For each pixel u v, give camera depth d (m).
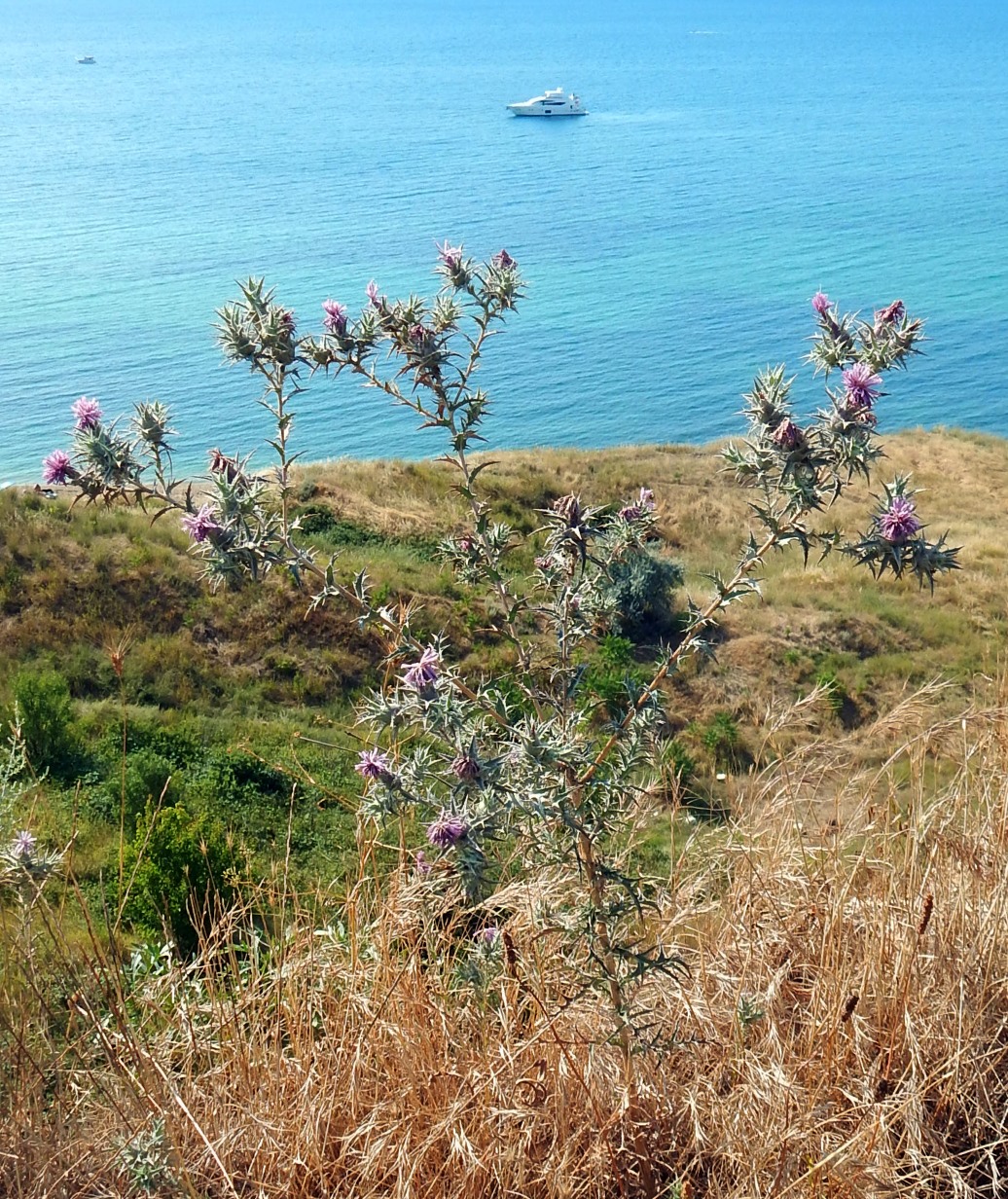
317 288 84.75
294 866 8.83
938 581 22.03
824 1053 3.34
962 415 66.62
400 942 3.72
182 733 13.09
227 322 3.00
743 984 3.56
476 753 2.68
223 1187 3.05
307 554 2.89
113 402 58.88
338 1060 3.37
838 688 16.45
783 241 113.62
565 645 3.16
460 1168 3.09
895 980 3.49
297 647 16.47
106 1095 3.23
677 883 4.14
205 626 16.62
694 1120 3.17
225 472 2.93
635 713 3.02
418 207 129.50
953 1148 3.24
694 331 81.69
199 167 160.12
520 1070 3.29
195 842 6.98
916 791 4.21
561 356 75.75
